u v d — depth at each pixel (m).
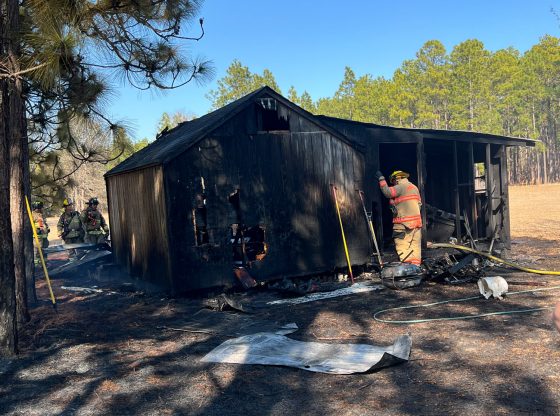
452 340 5.18
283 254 8.97
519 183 71.25
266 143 8.88
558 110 69.56
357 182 9.76
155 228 8.61
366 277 9.50
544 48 68.12
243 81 49.59
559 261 10.33
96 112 7.06
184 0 6.93
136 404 3.96
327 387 4.14
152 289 8.96
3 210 5.26
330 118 10.12
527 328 5.43
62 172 10.43
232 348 5.21
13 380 4.59
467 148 12.84
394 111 62.97
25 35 5.52
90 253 12.38
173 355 5.18
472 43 65.19
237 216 8.69
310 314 6.74
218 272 8.38
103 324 6.57
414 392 3.93
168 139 10.78
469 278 8.32
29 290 7.95
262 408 3.81
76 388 4.34
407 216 8.88
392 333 5.61
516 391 3.81
